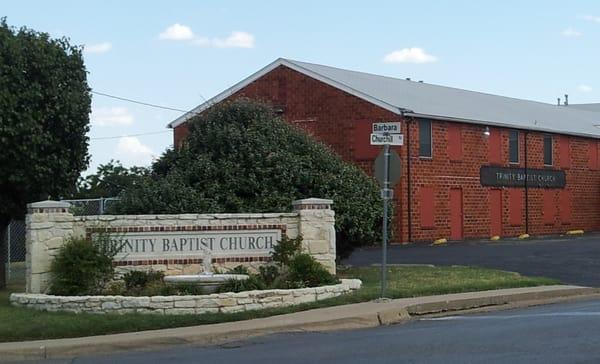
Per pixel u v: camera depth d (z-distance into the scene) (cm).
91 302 1434
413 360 1024
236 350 1181
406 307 1515
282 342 1242
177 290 1499
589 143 4628
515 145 4100
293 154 1983
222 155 1953
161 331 1320
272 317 1438
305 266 1636
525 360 1002
